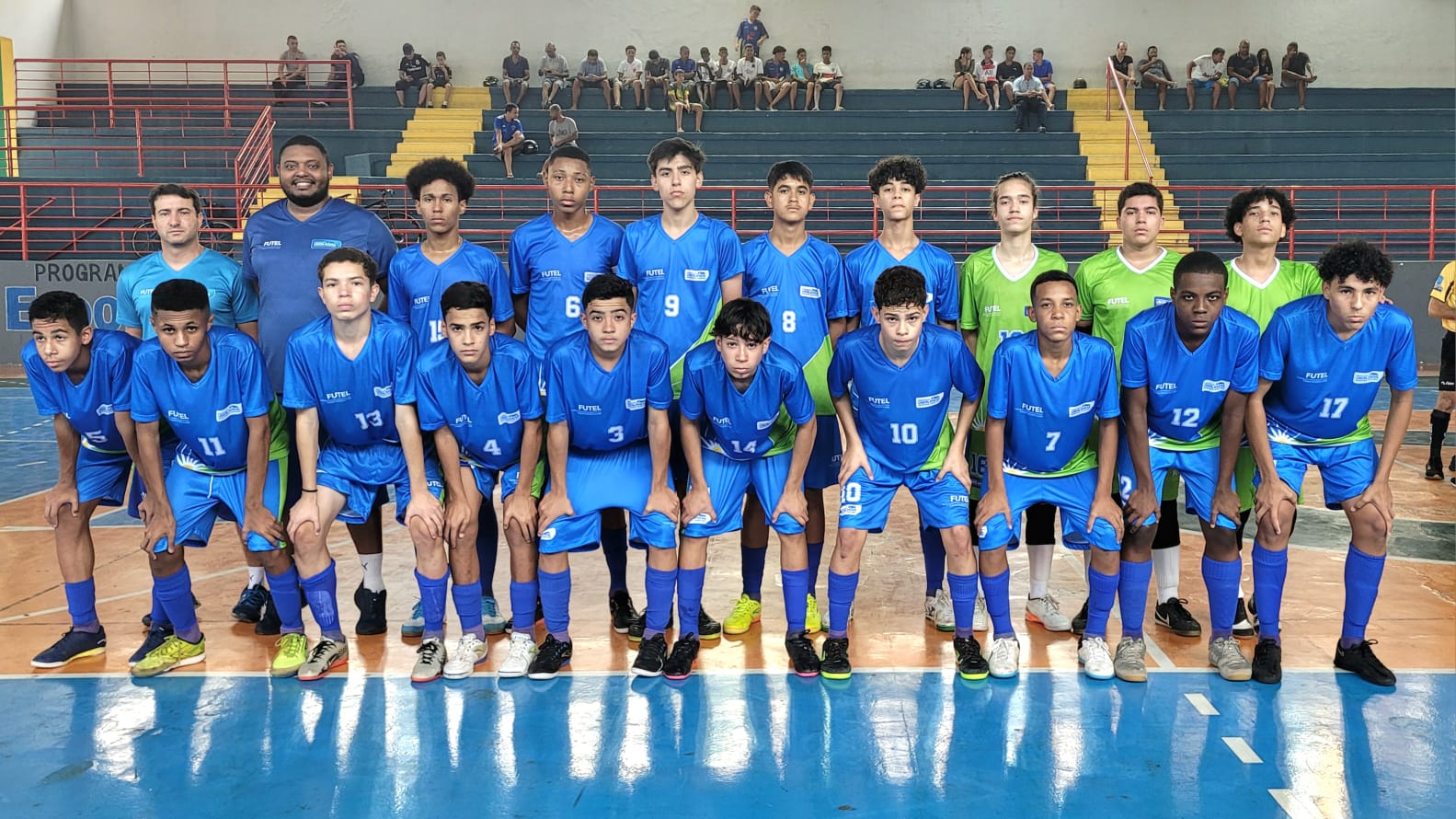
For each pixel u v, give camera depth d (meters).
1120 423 4.29
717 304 4.69
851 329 4.82
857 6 21.03
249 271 4.70
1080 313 4.55
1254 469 4.50
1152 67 20.05
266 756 3.47
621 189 17.55
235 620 4.87
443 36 20.92
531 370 4.13
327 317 4.20
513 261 4.86
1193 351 3.94
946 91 20.39
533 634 4.33
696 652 4.27
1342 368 3.97
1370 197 17.69
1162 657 4.33
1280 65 20.86
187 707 3.88
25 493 7.80
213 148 17.55
